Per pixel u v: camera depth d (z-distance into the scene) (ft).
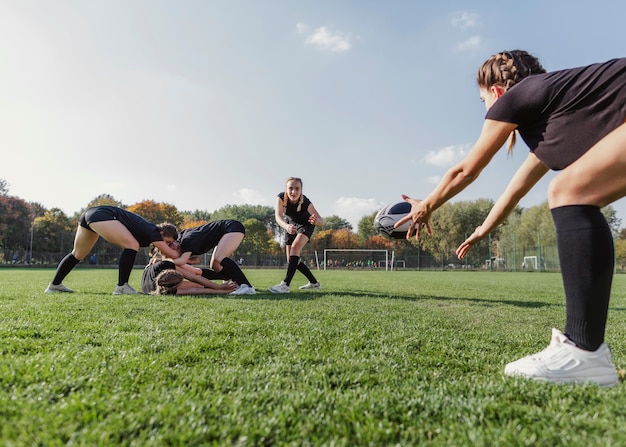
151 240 17.89
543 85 5.28
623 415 3.98
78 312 11.32
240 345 7.34
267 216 266.77
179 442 3.34
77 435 3.40
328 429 3.68
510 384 4.98
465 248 8.05
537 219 147.33
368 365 6.01
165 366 5.76
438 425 3.84
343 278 46.88
